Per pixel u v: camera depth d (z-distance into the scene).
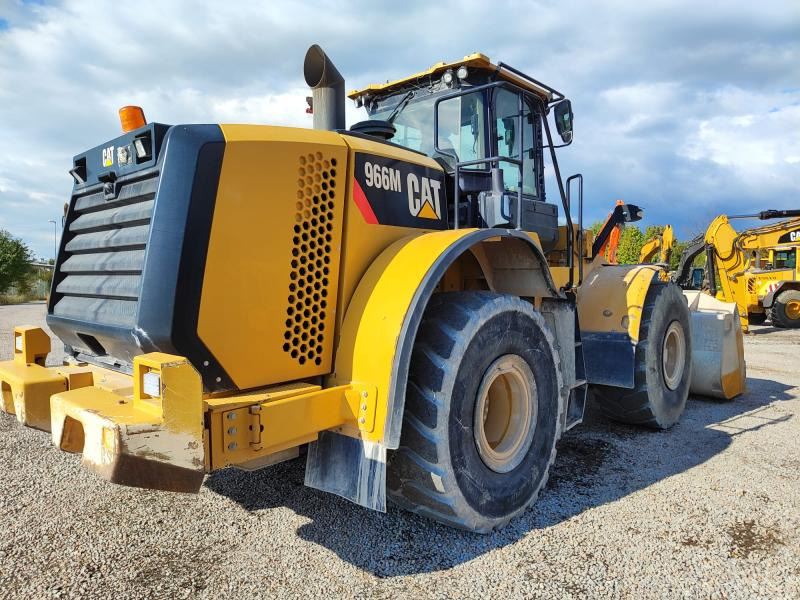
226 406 2.03
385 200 2.75
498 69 3.29
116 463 1.74
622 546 2.52
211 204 2.17
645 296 4.14
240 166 2.24
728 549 2.49
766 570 2.32
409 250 2.59
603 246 4.65
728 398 5.39
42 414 2.44
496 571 2.31
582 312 4.23
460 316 2.57
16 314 16.23
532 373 2.91
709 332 5.34
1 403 2.65
